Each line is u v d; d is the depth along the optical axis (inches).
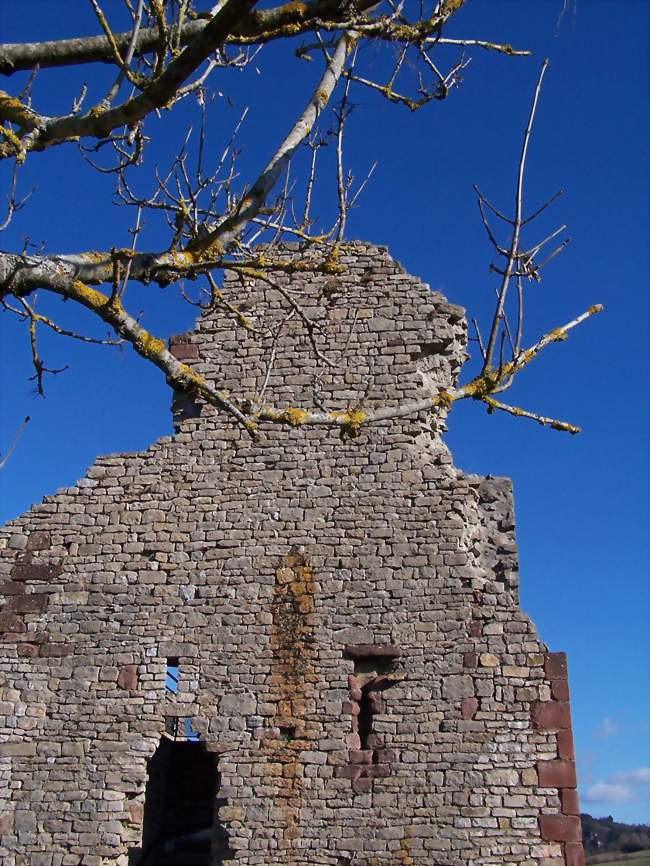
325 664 523.5
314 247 625.6
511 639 516.4
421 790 489.4
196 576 556.7
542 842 472.7
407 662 519.2
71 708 532.4
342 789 495.5
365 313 607.2
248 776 504.4
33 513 582.9
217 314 620.4
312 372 597.3
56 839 505.0
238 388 600.4
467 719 501.7
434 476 559.8
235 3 230.8
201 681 530.0
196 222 335.3
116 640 546.3
